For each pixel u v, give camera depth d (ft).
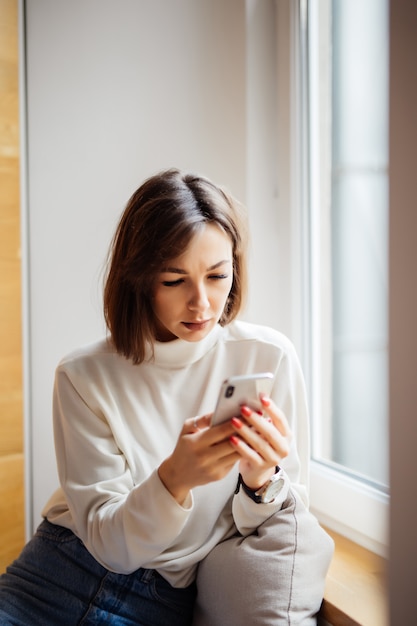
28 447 5.08
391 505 2.63
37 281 5.06
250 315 5.16
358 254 5.07
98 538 3.31
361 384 4.97
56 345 5.13
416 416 2.59
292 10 4.82
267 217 5.16
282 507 3.56
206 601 3.51
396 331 2.62
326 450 5.13
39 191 5.01
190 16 5.13
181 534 3.59
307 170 4.97
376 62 4.83
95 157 5.08
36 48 4.94
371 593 3.53
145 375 3.68
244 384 2.77
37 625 3.45
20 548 5.01
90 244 5.12
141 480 3.61
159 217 3.18
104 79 5.06
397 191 2.60
